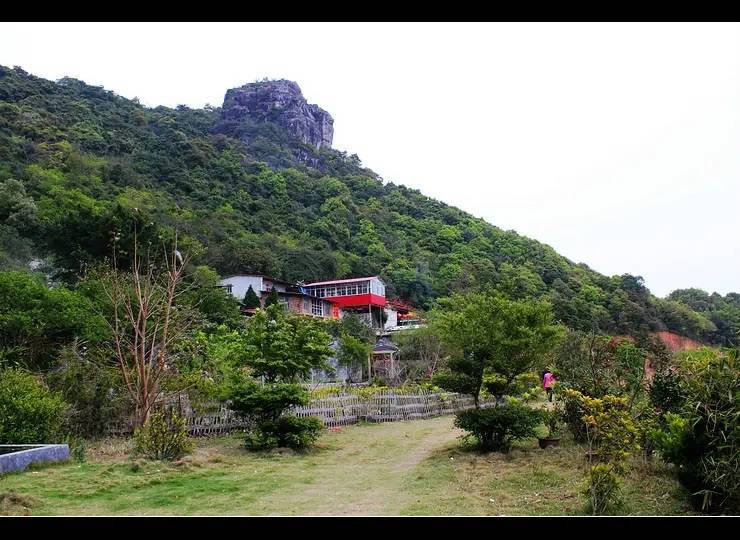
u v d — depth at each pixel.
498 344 9.41
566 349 10.23
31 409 8.49
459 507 5.41
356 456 9.22
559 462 7.29
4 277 12.73
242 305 29.88
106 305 12.91
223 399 11.38
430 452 9.27
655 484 5.84
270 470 7.79
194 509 5.51
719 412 5.07
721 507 4.98
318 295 41.38
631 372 8.44
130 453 8.48
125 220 21.34
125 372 10.00
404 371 22.61
